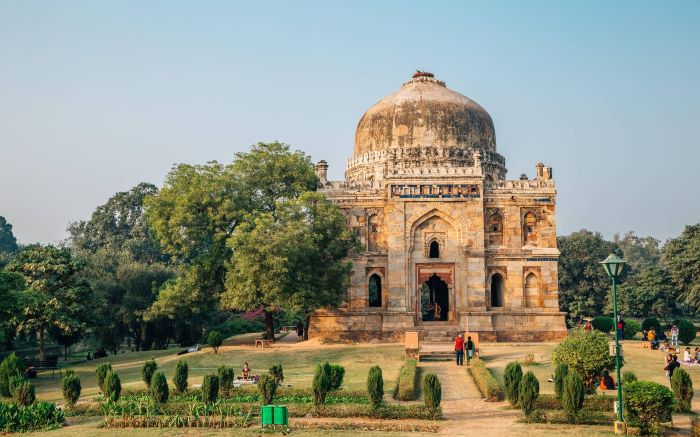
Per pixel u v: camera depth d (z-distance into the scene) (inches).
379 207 2103.8
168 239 1964.8
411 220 2054.6
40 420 1017.5
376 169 2274.9
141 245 3668.8
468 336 1589.6
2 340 1694.1
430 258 2059.5
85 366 1855.3
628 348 1750.7
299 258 1807.3
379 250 2085.4
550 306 2034.9
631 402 912.9
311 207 1891.0
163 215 1966.0
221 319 2800.2
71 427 1009.5
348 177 2388.0
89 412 1103.0
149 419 1009.5
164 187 2003.0
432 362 1615.4
